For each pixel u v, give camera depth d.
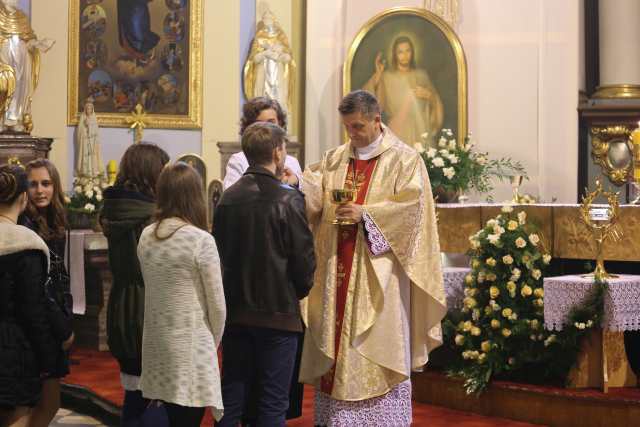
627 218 6.23
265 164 4.71
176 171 4.36
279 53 11.80
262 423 4.57
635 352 6.57
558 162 11.41
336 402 5.04
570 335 6.10
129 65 11.63
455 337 6.59
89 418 6.85
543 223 6.59
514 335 6.39
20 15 10.50
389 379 5.04
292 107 12.21
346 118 5.14
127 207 4.65
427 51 11.76
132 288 4.64
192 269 4.24
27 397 4.46
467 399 6.44
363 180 5.17
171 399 4.21
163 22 11.77
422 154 9.34
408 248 5.02
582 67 11.99
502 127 11.67
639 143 7.13
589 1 12.05
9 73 10.23
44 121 11.30
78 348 9.45
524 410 6.14
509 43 11.68
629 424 5.71
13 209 4.55
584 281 6.00
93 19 11.48
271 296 4.54
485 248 6.55
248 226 4.57
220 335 4.29
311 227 5.33
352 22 12.09
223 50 11.99
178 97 11.83
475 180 9.78
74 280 8.78
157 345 4.28
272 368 4.58
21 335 4.43
